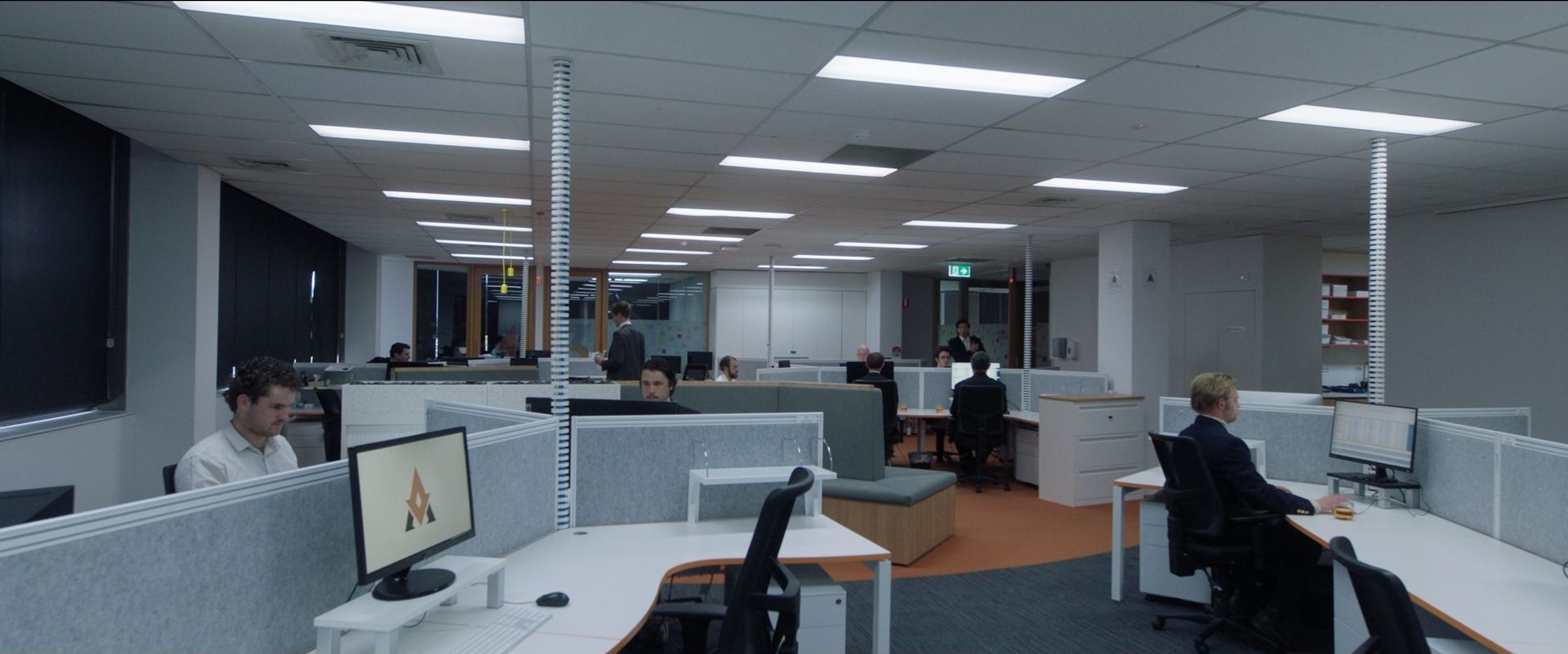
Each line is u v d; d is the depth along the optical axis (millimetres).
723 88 2863
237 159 4098
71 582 1064
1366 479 3018
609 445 2496
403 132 3549
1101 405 5402
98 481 3758
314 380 5844
